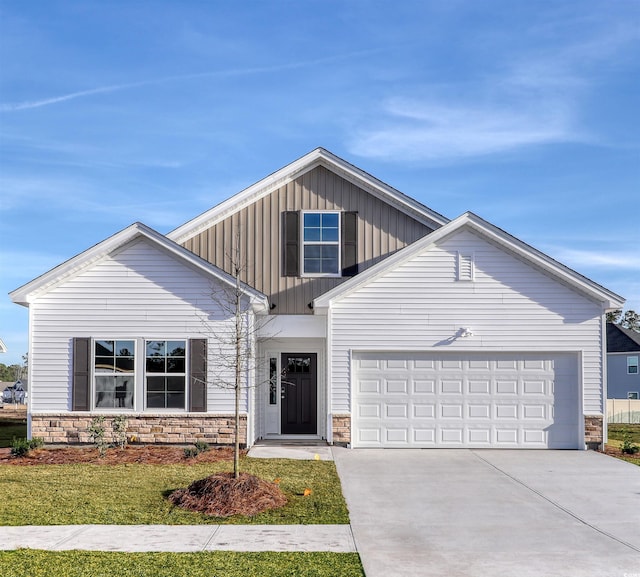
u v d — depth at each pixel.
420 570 7.48
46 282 16.03
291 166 18.19
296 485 11.83
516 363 16.42
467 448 16.20
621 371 46.56
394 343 16.25
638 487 11.99
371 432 16.23
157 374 16.09
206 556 7.85
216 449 15.52
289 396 17.91
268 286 18.08
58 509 10.06
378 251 18.23
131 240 16.22
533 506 10.59
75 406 15.94
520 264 16.41
